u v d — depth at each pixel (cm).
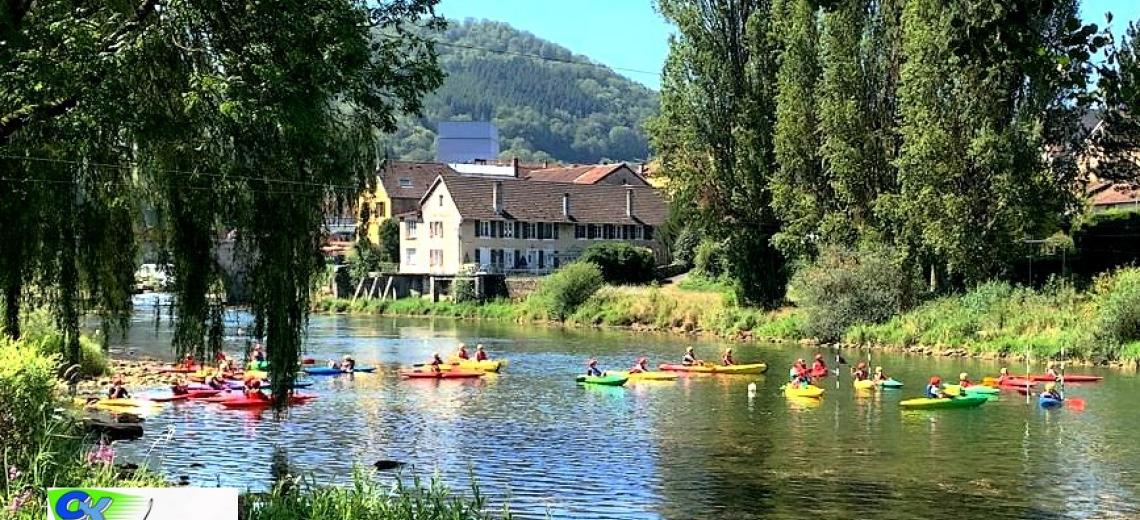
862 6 5812
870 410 3262
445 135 18600
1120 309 4534
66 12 1672
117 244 2059
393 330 6869
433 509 1402
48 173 1894
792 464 2391
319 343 5781
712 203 6525
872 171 5803
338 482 2130
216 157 1983
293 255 2078
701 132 6431
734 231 6581
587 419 3075
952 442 2678
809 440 2711
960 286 5791
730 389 3828
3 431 1222
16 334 1923
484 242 9825
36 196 1878
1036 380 3919
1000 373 4162
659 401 3488
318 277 2169
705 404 3409
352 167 2116
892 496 2080
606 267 8756
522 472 2289
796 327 5825
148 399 3275
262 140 1952
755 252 6556
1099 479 2241
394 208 11312
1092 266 5731
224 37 1808
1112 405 3341
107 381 3662
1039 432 2838
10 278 1903
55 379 1361
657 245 10381
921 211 5366
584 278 7550
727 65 6350
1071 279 5350
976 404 3350
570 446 2616
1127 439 2719
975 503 2019
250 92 1720
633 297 7250
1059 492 2120
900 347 5222
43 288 1984
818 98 5891
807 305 5834
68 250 1970
